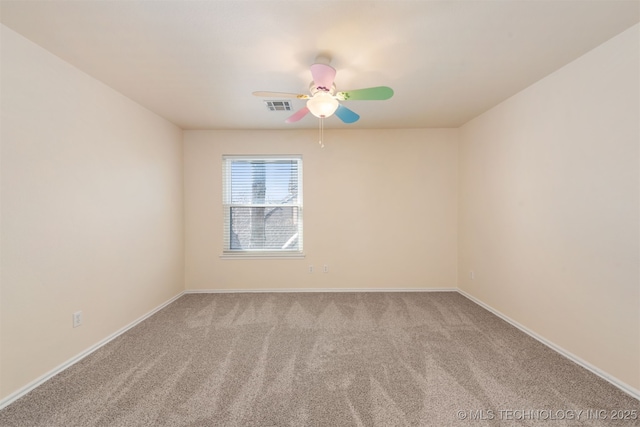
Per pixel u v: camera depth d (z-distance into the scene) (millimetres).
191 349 2309
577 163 2035
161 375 1945
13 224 1685
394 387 1816
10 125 1663
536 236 2434
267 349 2309
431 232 3826
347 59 2002
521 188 2609
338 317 2971
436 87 2492
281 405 1655
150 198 3055
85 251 2201
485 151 3162
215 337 2525
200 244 3814
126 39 1754
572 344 2098
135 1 1415
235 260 3832
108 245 2443
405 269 3844
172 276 3508
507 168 2799
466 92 2615
